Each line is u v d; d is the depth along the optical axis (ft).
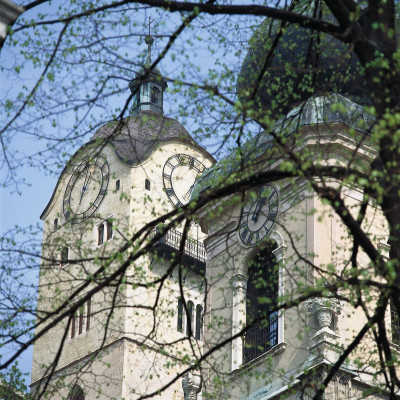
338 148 150.30
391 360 84.33
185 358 90.27
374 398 140.26
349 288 87.76
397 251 75.77
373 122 78.28
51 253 90.02
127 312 269.03
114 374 267.59
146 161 288.92
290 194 156.46
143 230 84.12
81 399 272.92
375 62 77.56
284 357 149.18
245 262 162.71
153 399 267.18
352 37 79.46
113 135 88.84
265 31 104.58
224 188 82.02
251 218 164.25
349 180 74.79
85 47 84.89
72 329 284.20
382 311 79.82
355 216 151.12
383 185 76.18
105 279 85.51
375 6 80.38
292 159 79.20
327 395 137.90
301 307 149.38
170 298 275.39
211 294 165.48
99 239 285.23
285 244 157.48
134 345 268.41
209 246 170.19
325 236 153.17
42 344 290.56
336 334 143.74
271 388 148.56
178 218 84.07
